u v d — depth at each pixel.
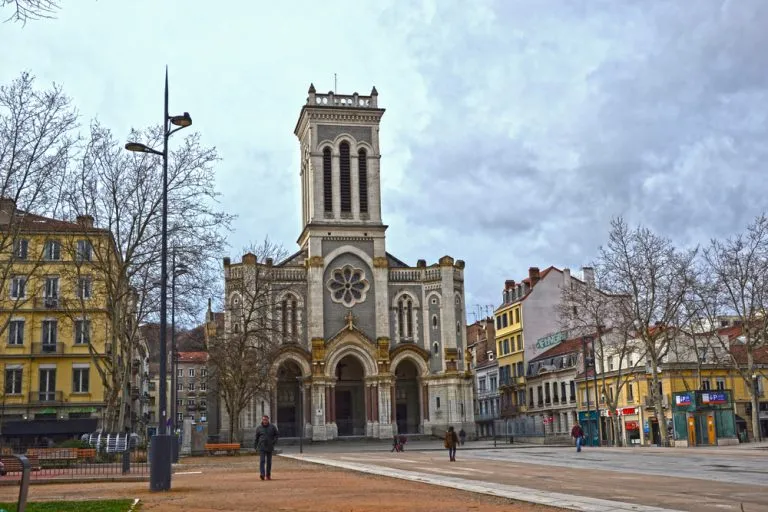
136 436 50.12
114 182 52.97
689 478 26.08
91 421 67.62
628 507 17.30
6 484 28.61
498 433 89.56
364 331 87.69
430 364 88.12
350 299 88.44
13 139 47.22
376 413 85.06
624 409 82.56
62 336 69.25
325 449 72.75
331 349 85.44
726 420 62.75
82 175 53.75
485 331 125.12
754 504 17.92
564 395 94.56
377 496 20.88
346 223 89.88
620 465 34.50
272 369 79.38
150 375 167.75
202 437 62.25
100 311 63.12
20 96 47.38
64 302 55.56
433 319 89.50
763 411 81.44
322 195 90.31
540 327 105.62
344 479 28.16
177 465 44.47
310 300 86.81
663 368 77.56
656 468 31.86
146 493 23.70
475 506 18.00
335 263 88.94
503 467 34.38
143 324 61.34
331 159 91.62
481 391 122.56
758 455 41.22
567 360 94.06
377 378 85.62
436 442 82.38
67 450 44.12
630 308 69.81
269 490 23.67
